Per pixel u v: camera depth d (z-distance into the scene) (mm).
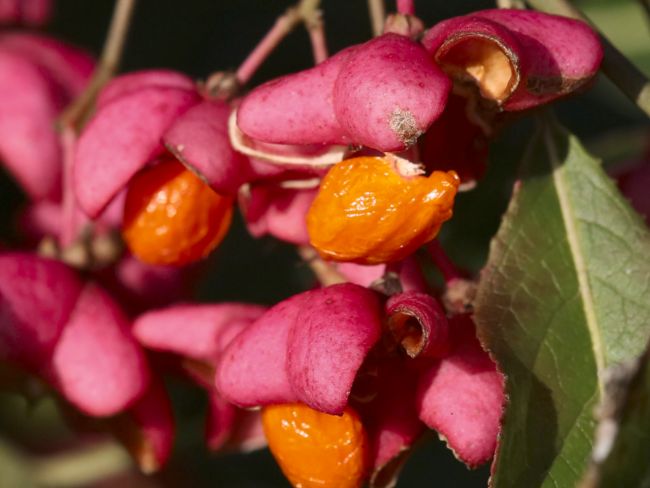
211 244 136
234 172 130
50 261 147
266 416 130
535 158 132
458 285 131
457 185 123
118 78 142
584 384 126
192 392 167
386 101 120
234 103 134
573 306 128
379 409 130
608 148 166
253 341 129
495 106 125
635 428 117
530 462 123
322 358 123
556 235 131
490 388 127
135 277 149
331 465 128
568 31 124
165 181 134
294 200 134
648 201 147
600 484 117
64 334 145
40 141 166
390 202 123
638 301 128
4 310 144
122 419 146
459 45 123
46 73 169
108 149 133
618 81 129
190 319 142
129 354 144
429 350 125
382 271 130
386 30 127
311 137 125
